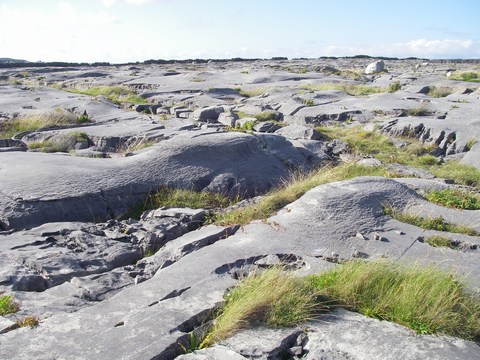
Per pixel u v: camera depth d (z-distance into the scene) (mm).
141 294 5242
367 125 17828
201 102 24109
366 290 5098
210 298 5137
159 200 9273
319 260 6156
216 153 11203
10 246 6859
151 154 10766
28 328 4566
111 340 4348
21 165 9820
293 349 4355
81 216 8422
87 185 8977
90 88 31391
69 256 6547
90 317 4773
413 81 33844
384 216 7770
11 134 15648
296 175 11633
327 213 7582
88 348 4230
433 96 26672
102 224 8039
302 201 8078
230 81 33344
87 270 6301
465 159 14258
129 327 4559
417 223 7715
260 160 11656
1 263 6242
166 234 7566
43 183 8820
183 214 8367
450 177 12461
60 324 4641
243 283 5270
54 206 8250
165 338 4379
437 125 16453
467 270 6023
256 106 22266
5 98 23453
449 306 4805
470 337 4570
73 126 16469
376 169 12453
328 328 4621
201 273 5715
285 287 4977
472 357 4207
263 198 9328
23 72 44562
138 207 9117
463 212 8406
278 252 6387
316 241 6773
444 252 6613
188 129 16016
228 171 10672
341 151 14836
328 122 19219
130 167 10055
